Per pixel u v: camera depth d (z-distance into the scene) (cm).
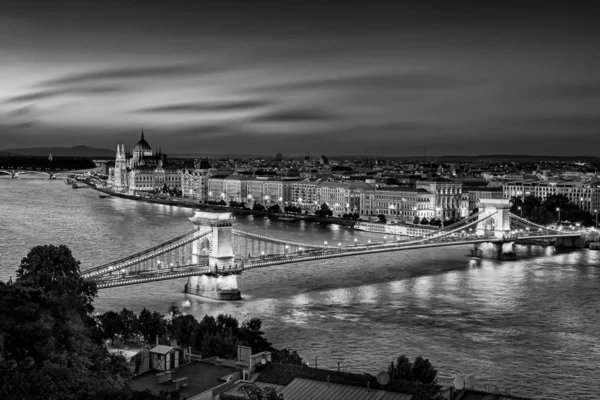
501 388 17500
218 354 15325
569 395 17225
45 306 12094
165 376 11431
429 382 14788
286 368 11594
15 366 9794
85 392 10131
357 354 19938
